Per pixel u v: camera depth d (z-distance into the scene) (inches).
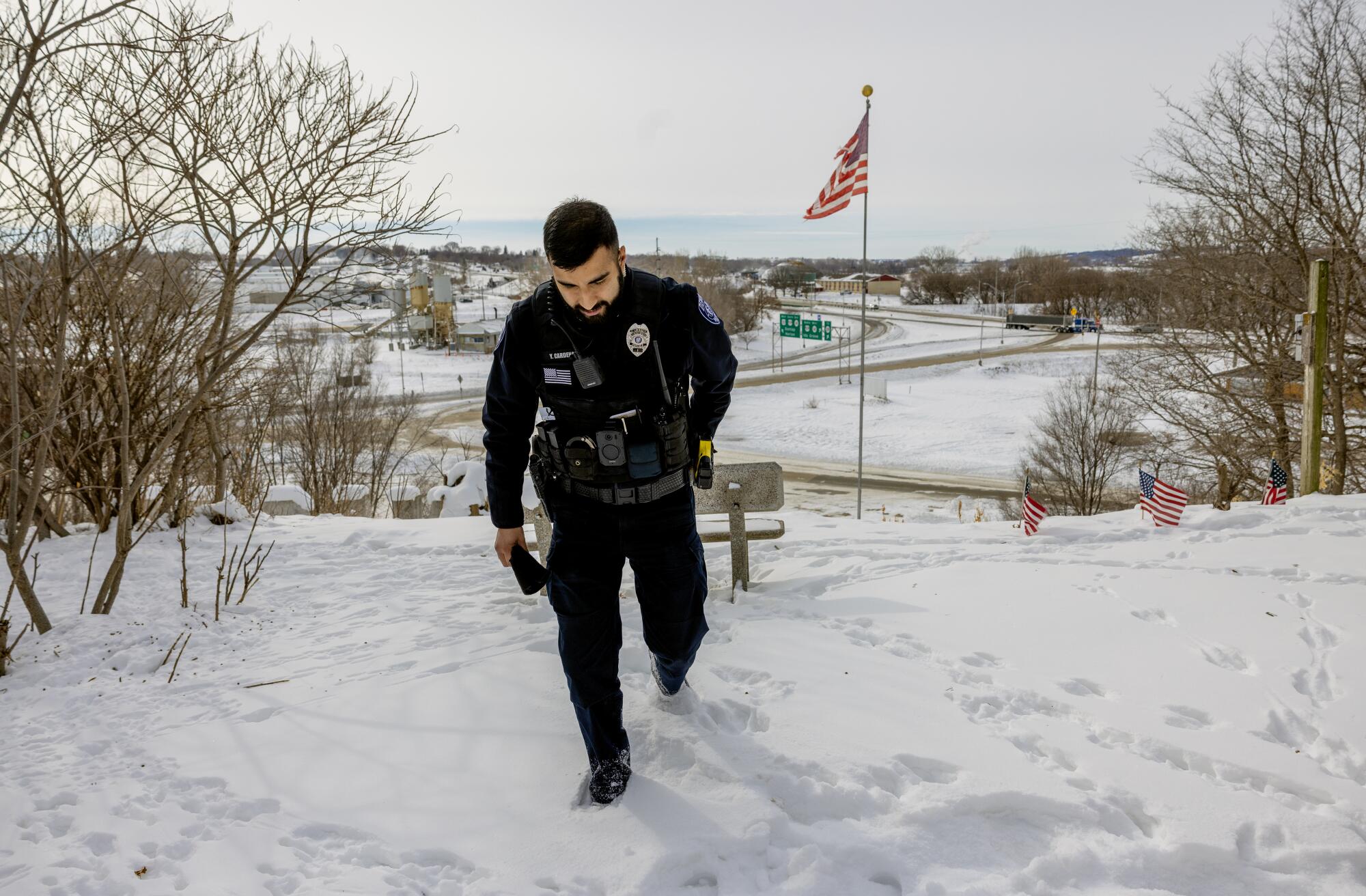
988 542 205.6
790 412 1999.3
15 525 154.1
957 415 1899.6
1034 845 85.4
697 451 104.8
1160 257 745.6
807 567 187.2
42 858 87.9
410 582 186.9
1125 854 82.0
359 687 128.5
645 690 121.3
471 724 114.7
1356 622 138.9
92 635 157.0
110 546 218.4
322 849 89.6
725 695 118.3
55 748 113.3
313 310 214.7
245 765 106.6
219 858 87.4
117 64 173.9
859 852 83.9
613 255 84.8
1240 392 705.6
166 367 240.7
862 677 123.3
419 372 2933.1
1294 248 623.2
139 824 94.0
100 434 230.8
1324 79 581.9
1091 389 1087.6
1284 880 79.1
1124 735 105.3
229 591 174.6
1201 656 128.3
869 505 1186.6
